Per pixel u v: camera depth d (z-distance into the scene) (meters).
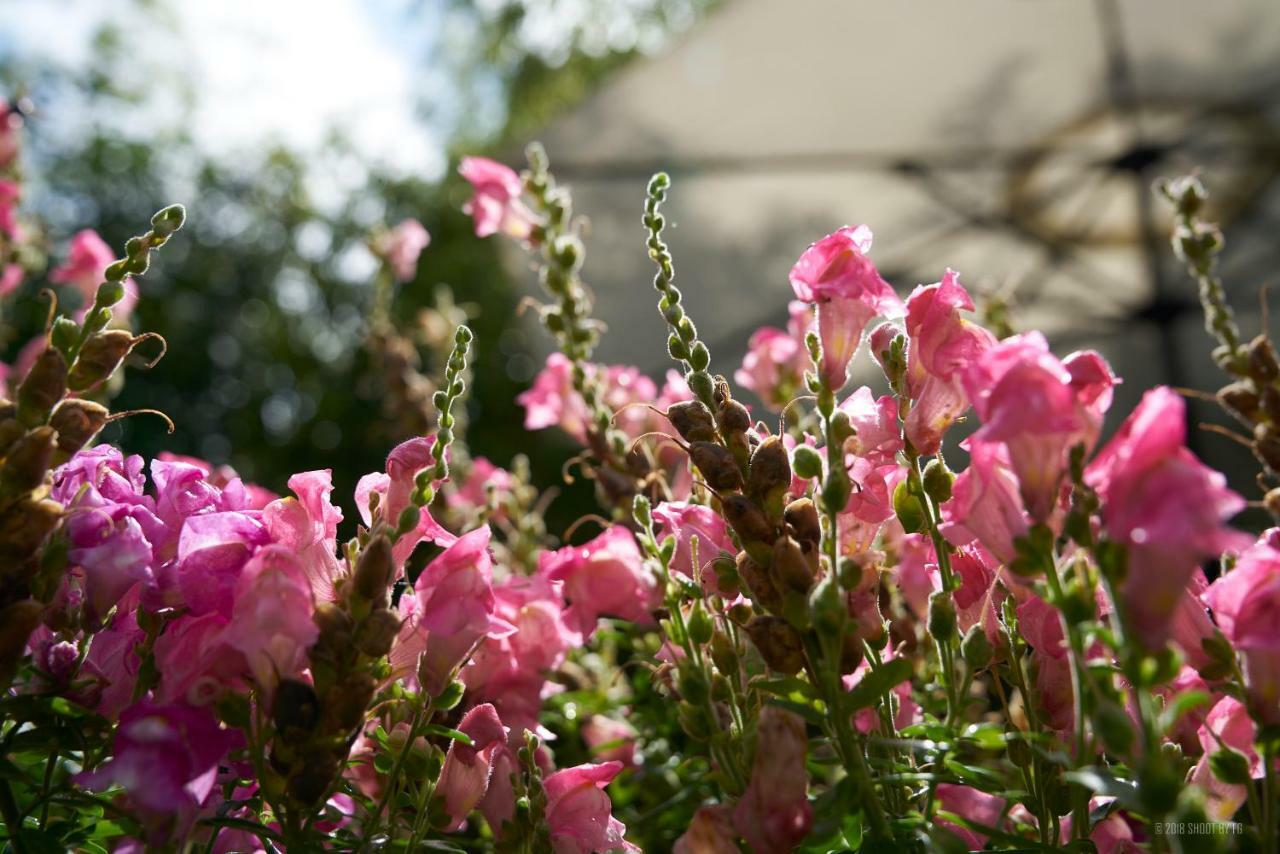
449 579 0.34
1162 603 0.27
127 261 0.33
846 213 1.27
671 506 0.39
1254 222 1.13
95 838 0.36
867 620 0.35
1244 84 1.13
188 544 0.33
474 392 3.06
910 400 0.35
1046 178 1.21
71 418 0.32
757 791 0.31
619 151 1.28
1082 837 0.32
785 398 0.59
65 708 0.32
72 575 0.36
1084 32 1.15
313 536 0.35
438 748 0.36
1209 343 1.13
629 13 3.18
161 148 4.22
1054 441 0.29
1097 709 0.27
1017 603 0.35
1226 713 0.32
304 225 4.14
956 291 0.34
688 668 0.34
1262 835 0.29
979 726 0.35
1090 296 1.18
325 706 0.31
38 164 3.95
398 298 3.38
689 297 1.25
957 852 0.30
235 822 0.32
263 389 3.76
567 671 0.55
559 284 0.56
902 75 1.20
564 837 0.36
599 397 0.55
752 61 1.23
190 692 0.31
